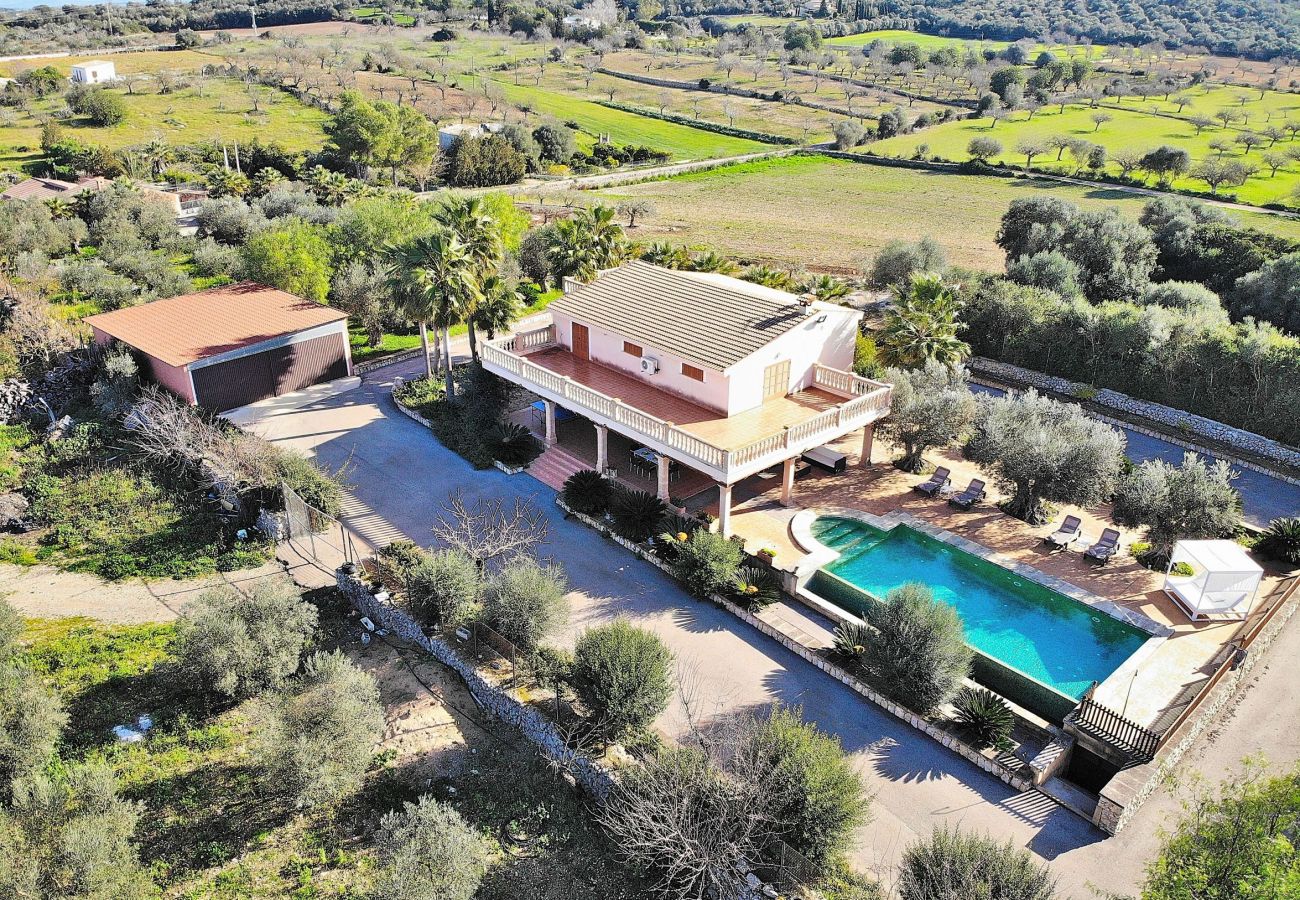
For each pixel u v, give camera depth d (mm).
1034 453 31797
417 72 176625
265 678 25547
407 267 41250
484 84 159000
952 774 22719
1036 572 30219
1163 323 43906
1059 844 20609
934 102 167375
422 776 23062
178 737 24359
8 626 26750
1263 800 16500
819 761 19734
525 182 113250
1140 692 24625
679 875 19531
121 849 19453
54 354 47781
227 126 128625
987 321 50344
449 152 111312
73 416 43031
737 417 34500
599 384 37812
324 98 146750
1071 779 23984
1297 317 52594
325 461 38906
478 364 43219
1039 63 186625
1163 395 43875
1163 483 30266
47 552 33375
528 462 38656
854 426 34844
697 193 106938
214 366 42312
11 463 39031
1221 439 40656
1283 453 38656
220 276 65500
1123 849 20469
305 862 20562
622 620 25484
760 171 121375
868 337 45375
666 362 36562
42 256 62031
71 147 105688
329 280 56406
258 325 45688
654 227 87250
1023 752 23344
